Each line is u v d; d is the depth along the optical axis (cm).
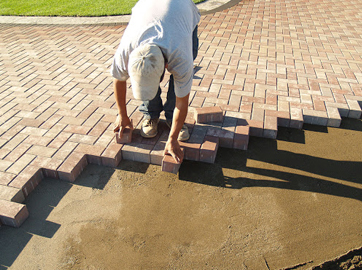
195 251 248
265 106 405
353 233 260
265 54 557
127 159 340
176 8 240
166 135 355
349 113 406
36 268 236
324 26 714
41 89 451
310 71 496
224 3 909
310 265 238
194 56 338
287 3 920
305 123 397
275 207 284
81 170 323
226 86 449
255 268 236
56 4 945
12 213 261
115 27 722
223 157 342
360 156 344
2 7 920
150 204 288
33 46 611
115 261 241
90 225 269
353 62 529
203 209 283
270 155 346
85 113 394
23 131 361
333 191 300
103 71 505
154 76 211
